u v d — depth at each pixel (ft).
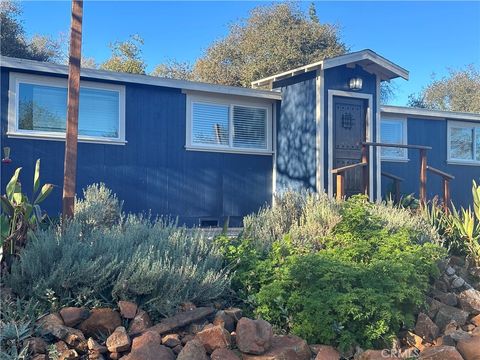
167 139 28.78
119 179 27.35
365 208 18.70
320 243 17.29
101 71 26.45
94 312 11.81
